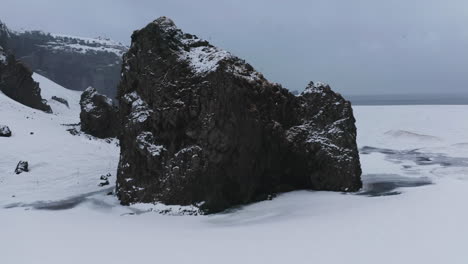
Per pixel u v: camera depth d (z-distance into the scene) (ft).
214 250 48.24
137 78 86.99
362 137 184.96
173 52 83.35
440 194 79.56
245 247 48.98
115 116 158.30
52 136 137.28
